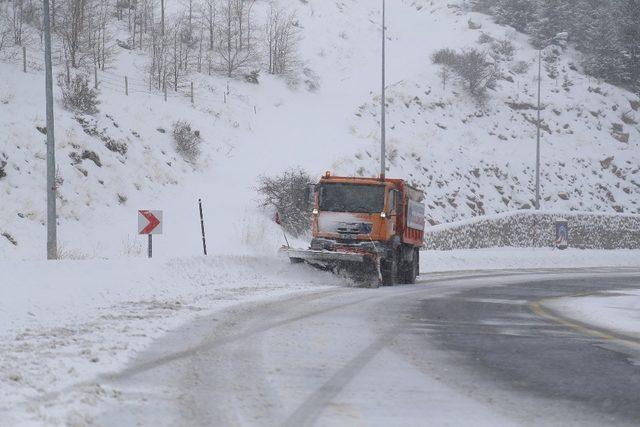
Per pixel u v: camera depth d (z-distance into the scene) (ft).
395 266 141.38
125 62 283.59
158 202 204.03
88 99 215.31
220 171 240.94
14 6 268.00
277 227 217.15
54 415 32.40
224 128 268.41
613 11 477.36
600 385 43.60
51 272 92.27
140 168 212.02
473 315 84.17
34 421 31.12
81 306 82.48
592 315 89.97
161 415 33.86
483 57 402.93
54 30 276.82
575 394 40.86
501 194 345.72
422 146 336.29
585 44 470.80
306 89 340.59
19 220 162.81
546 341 62.64
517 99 408.46
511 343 60.85
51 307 79.87
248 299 93.61
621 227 361.30
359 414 34.76
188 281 112.88
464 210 323.37
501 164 358.84
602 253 301.02
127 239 177.78
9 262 88.69
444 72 395.14
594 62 455.22
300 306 87.25
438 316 82.07
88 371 43.37
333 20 434.30
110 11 323.57
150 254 122.21
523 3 487.20
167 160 225.97
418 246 161.17
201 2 364.99
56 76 233.35
